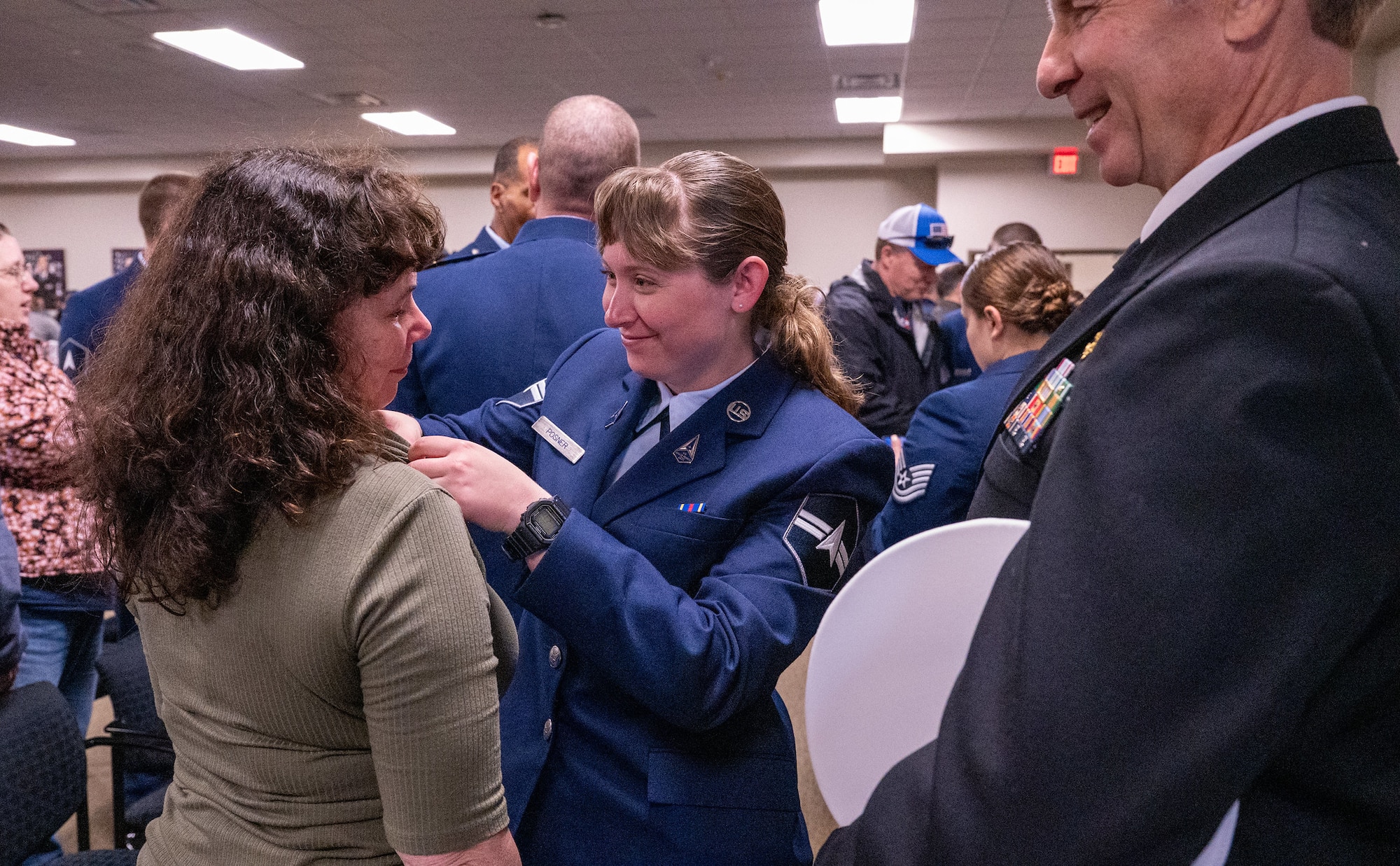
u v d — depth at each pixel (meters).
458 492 0.88
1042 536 0.47
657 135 10.53
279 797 0.74
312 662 0.69
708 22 6.20
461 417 1.26
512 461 1.21
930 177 11.12
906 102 8.58
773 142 10.84
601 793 0.96
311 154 0.76
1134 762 0.42
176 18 6.14
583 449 1.09
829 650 0.61
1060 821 0.43
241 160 0.74
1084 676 0.43
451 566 0.72
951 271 5.02
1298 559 0.41
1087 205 9.84
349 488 0.71
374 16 6.09
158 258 0.73
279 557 0.70
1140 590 0.42
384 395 0.81
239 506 0.69
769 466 0.96
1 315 2.30
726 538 0.96
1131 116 0.61
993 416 1.64
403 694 0.69
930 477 1.67
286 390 0.69
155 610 0.77
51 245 12.91
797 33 6.42
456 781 0.71
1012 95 8.23
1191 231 0.57
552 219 1.70
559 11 5.96
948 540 0.58
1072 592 0.44
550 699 1.01
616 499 1.00
